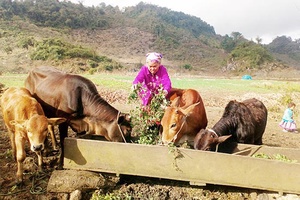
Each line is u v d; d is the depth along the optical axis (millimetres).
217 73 99875
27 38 81938
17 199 4777
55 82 6254
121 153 5008
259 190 5090
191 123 5844
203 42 166000
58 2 156875
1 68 64125
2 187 5082
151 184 5320
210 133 5453
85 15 152750
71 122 6000
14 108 5449
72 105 5863
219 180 4883
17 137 5113
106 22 158750
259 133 6727
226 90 21156
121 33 148625
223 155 4801
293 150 5711
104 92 17062
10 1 126000
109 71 70500
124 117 5703
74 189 4852
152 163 4984
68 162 5148
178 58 131375
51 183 4848
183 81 30203
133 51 127938
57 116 6121
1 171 5562
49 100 6195
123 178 5391
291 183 4734
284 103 15969
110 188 5086
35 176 5418
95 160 5082
